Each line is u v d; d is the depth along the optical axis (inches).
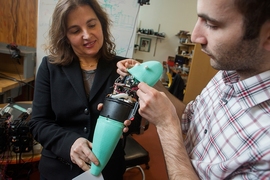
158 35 224.1
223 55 18.1
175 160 20.8
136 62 29.4
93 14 31.0
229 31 16.7
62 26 29.9
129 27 92.1
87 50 31.4
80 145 26.2
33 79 83.3
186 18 226.1
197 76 97.0
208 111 26.4
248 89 20.3
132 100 22.7
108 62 33.9
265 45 17.0
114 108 22.1
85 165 25.6
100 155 23.2
